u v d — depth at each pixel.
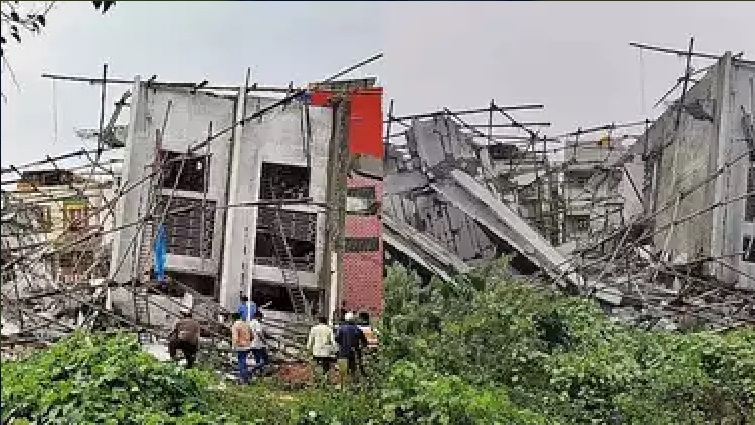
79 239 21.34
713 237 23.17
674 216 24.16
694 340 14.43
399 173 29.17
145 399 12.14
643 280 24.05
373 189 25.52
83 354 12.57
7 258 20.73
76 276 23.39
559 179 30.11
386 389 12.26
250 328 18.88
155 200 22.67
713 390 13.33
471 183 28.70
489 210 28.27
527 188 29.98
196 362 18.69
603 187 29.31
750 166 23.48
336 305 24.06
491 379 14.16
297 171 25.05
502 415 11.66
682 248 24.47
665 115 26.81
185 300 23.23
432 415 11.34
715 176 23.06
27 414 11.66
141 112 24.20
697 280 22.53
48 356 13.04
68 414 11.38
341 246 24.58
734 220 23.31
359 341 17.22
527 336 15.28
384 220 27.80
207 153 23.27
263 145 24.80
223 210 24.23
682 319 22.14
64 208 24.98
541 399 13.44
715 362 13.77
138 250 23.25
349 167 25.38
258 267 24.45
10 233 21.50
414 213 28.80
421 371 12.55
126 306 22.59
